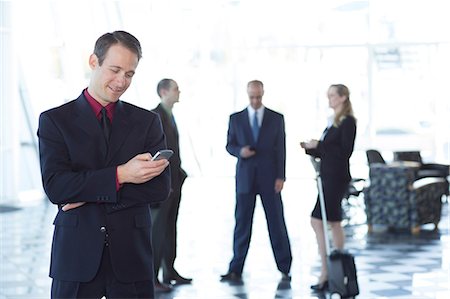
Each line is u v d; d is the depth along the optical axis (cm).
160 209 674
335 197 657
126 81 301
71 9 1628
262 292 675
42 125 305
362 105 1902
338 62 1905
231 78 1933
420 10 1880
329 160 657
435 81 1897
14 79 1454
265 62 1927
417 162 1397
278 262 738
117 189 294
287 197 1489
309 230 1066
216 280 730
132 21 1870
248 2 1914
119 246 304
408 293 674
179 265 813
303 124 1917
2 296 677
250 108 730
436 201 1093
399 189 1056
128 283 307
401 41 1889
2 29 1436
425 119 1917
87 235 302
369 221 1074
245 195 732
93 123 306
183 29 1916
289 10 1909
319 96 1911
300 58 1914
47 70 1596
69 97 1625
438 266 802
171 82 664
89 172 297
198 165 1938
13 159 1466
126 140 309
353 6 1889
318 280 708
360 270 782
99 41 299
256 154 729
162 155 292
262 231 1073
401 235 1030
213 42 1925
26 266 821
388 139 1930
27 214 1277
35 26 1570
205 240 995
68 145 304
